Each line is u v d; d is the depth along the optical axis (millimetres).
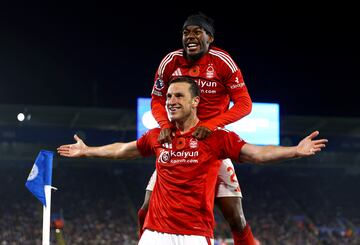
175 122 5133
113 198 40781
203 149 4996
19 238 34656
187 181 4941
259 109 30781
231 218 6203
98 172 43594
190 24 5941
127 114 37500
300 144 4758
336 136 40281
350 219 39719
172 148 5055
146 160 42344
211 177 5020
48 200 5805
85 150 5613
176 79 5145
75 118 38438
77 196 40469
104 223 37469
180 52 6102
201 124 5121
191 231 4895
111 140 37344
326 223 39156
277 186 44031
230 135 5051
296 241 36344
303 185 44312
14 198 39156
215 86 6004
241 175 44938
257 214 40094
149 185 6297
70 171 42875
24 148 40656
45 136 38094
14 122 38875
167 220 4941
